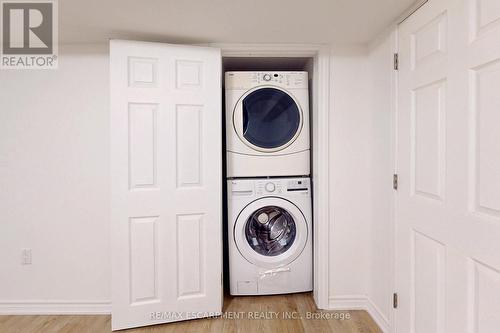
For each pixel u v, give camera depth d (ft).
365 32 6.54
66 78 7.20
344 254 7.41
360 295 7.45
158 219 6.73
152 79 6.61
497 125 3.50
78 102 7.22
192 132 6.89
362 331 6.56
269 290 7.93
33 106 7.20
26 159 7.24
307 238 8.00
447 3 4.33
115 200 6.49
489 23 3.60
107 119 7.22
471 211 3.91
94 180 7.28
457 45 4.12
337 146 7.34
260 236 8.26
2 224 7.29
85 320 7.07
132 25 6.12
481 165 3.74
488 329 3.65
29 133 7.22
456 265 4.19
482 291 3.73
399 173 5.83
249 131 7.89
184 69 6.80
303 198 7.95
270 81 7.87
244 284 7.88
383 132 6.50
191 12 5.53
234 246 7.85
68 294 7.35
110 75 6.40
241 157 7.86
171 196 6.78
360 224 7.39
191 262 6.95
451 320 4.30
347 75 7.29
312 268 8.05
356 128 7.33
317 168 7.46
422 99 5.02
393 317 6.08
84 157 7.25
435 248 4.70
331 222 7.39
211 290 7.09
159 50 6.63
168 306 6.83
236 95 7.81
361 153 7.34
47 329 6.71
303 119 7.96
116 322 6.55
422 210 5.03
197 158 6.93
